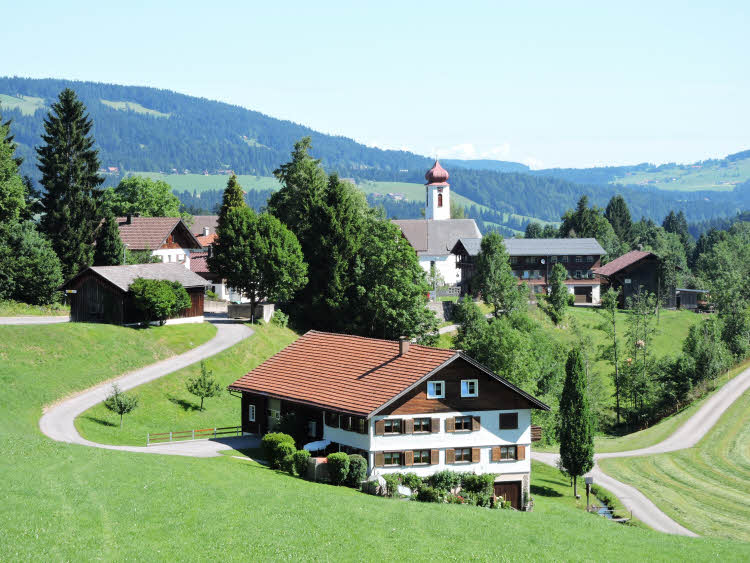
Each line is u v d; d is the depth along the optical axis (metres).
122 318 91.62
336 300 112.31
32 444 48.09
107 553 31.94
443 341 111.94
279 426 62.19
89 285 93.88
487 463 59.59
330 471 54.12
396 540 38.41
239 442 65.06
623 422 110.25
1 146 109.31
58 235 115.25
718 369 110.69
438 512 45.12
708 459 82.38
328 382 62.44
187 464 49.88
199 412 76.50
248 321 108.50
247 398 68.69
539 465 81.38
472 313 98.81
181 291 96.44
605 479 76.88
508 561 37.50
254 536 36.22
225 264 108.50
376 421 56.66
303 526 38.56
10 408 63.75
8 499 35.88
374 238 114.38
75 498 37.62
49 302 108.19
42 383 71.00
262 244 107.38
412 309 108.19
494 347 87.81
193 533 35.69
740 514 65.75
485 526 43.28
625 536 46.31
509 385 59.53
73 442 58.62
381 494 53.12
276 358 69.44
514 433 60.22
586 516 56.91
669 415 105.25
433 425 57.94
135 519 36.28
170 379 80.06
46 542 31.88
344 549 36.19
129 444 63.38
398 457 57.38
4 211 108.88
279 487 47.28
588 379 104.19
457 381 58.72
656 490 72.81
